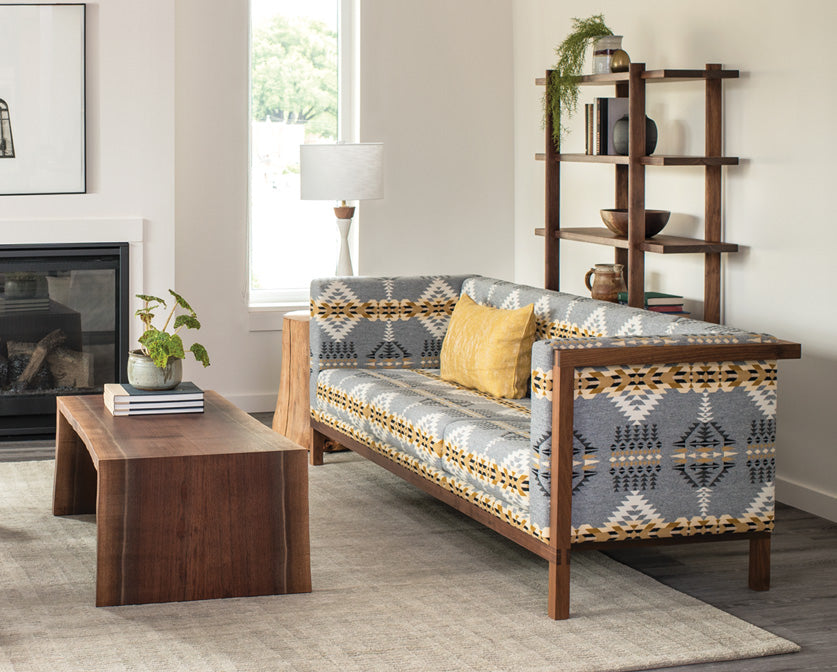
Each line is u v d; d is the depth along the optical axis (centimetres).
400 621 317
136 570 328
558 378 314
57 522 410
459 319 467
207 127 600
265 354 621
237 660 288
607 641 303
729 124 471
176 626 311
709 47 483
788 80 438
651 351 321
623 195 538
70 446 415
